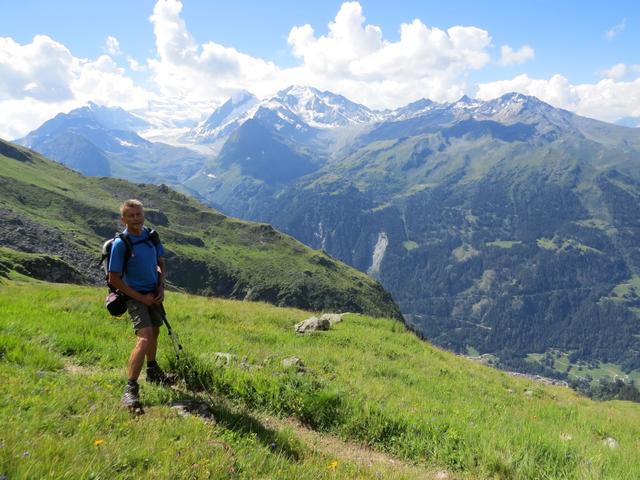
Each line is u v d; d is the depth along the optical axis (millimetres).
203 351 13445
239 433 6961
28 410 6195
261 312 25953
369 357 19422
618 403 35344
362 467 7109
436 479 7496
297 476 5895
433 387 16672
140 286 7949
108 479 4750
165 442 5867
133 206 7895
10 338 9766
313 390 10289
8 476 4332
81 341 11508
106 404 6965
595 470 7922
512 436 9711
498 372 27094
